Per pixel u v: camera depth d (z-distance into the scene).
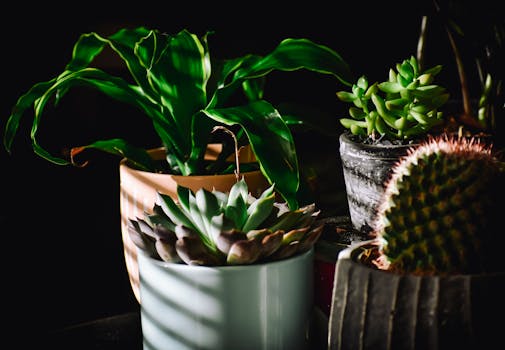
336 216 0.79
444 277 0.55
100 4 1.11
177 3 1.10
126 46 0.78
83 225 1.10
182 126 0.77
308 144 0.98
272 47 1.12
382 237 0.58
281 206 0.67
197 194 0.63
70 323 0.92
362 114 0.72
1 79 1.11
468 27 0.82
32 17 1.11
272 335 0.63
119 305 0.96
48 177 1.12
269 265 0.62
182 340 0.63
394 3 1.07
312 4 1.10
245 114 0.72
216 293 0.62
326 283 0.71
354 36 1.10
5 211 1.10
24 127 1.12
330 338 0.59
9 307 0.95
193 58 0.75
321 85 1.10
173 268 0.62
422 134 0.73
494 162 0.59
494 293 0.54
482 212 0.56
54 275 1.02
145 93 0.78
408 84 0.70
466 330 0.54
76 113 1.12
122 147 0.79
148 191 0.73
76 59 0.81
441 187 0.56
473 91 1.06
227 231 0.61
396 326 0.56
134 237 0.64
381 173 0.69
